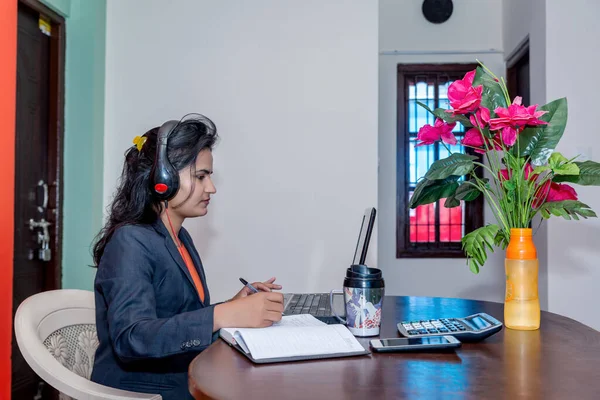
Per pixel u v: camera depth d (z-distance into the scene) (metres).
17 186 2.70
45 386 2.81
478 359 1.00
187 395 1.30
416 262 4.52
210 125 1.54
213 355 1.02
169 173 1.35
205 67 3.12
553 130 1.28
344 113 3.08
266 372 0.92
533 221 3.65
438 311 1.48
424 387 0.84
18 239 2.70
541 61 3.42
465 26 4.50
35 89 2.84
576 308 3.29
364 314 1.18
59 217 2.96
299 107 3.09
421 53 4.49
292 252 3.06
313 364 0.97
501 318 1.39
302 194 3.07
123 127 3.13
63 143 2.99
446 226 4.55
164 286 1.33
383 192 4.54
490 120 1.22
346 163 3.07
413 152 4.57
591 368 0.94
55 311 1.33
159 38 3.13
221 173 3.09
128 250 1.27
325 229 3.06
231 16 3.12
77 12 3.03
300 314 1.39
